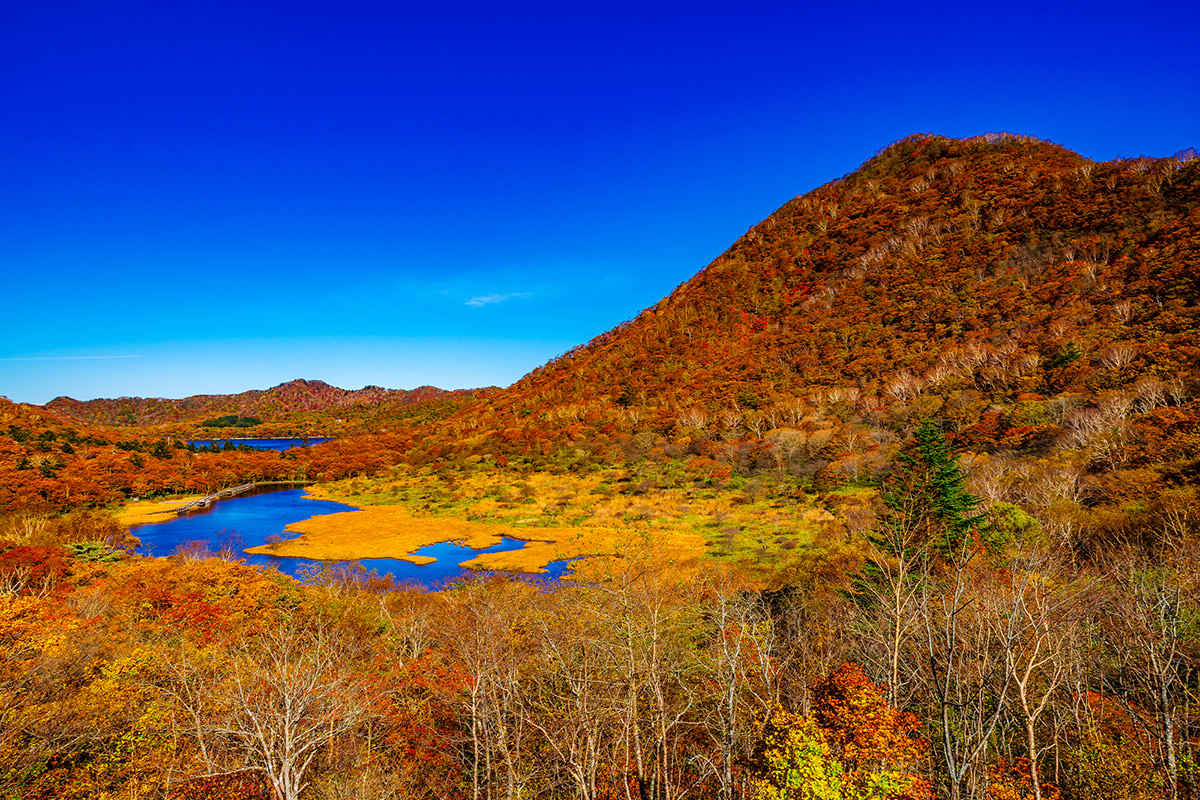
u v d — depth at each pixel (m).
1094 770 9.47
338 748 13.56
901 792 8.20
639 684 12.10
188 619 22.25
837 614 18.28
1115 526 24.16
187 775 11.59
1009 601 10.58
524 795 12.12
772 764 8.95
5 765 11.59
